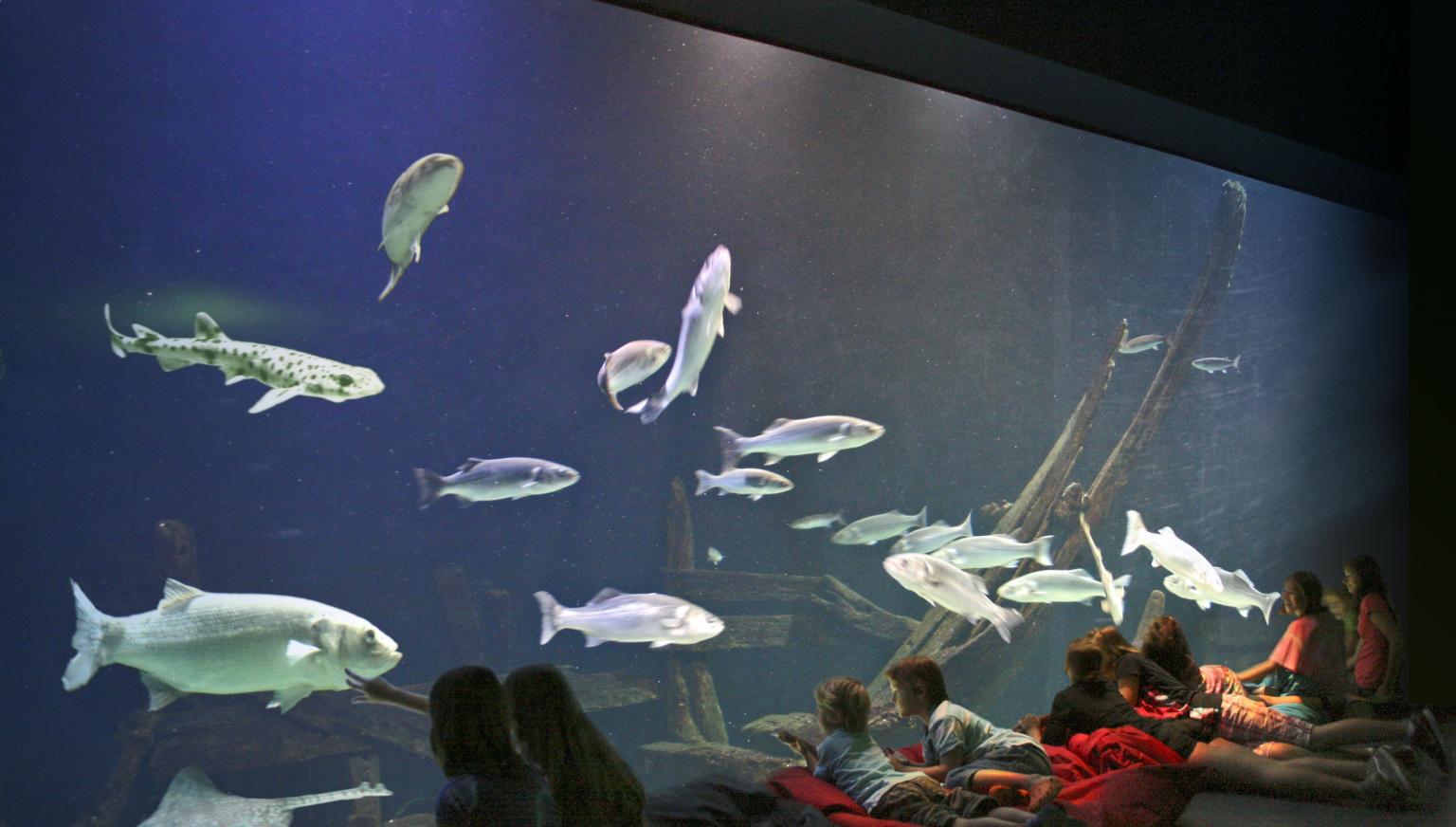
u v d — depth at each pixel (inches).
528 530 1141.7
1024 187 1010.1
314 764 478.3
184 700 379.6
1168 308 954.7
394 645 227.1
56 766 794.8
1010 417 1064.8
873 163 1061.1
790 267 1060.5
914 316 1075.9
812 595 492.4
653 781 453.1
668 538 486.9
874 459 1045.2
